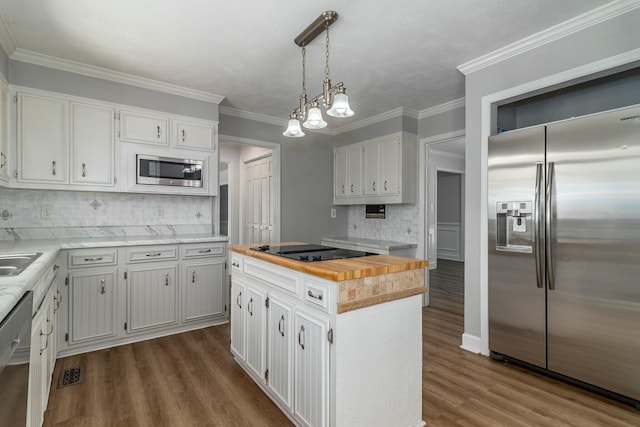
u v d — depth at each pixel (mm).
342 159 4844
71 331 2602
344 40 2412
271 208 4652
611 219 1976
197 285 3248
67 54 2631
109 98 2967
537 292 2312
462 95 3562
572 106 2633
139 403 1991
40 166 2668
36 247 2314
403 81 3168
